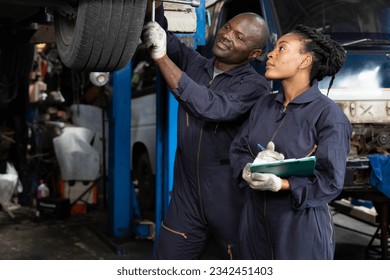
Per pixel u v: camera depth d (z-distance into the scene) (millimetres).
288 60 2291
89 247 4840
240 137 2480
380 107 3639
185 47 3078
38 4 2289
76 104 7180
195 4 2402
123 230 5195
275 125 2332
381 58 3840
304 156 2219
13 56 3541
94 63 2314
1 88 5434
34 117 6703
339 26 4094
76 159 6363
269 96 2482
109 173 5328
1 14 2834
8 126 6988
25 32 3318
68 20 2445
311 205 2150
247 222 2430
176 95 2537
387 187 3490
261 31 2791
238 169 2408
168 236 2938
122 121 5113
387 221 4090
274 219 2260
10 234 5277
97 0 2096
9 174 6391
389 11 4188
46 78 6945
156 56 2469
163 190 4426
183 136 2877
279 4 4094
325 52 2293
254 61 4062
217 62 2904
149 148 6430
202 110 2555
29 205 6684
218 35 2857
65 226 5660
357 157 3576
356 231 5188
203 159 2816
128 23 2189
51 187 6809
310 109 2252
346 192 4020
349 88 3680
